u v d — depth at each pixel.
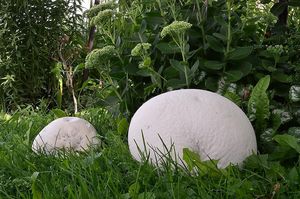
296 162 1.06
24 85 2.62
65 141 1.29
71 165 1.03
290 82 1.27
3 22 2.60
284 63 1.34
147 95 1.41
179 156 1.02
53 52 2.61
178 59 1.39
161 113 1.06
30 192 0.98
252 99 1.16
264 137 1.14
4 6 2.57
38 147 1.29
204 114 1.04
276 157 1.04
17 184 0.98
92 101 2.10
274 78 1.26
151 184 0.96
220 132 1.02
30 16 2.60
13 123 1.82
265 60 1.31
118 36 1.46
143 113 1.09
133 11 1.66
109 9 1.44
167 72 1.33
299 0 1.49
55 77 2.58
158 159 1.04
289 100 1.22
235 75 1.24
